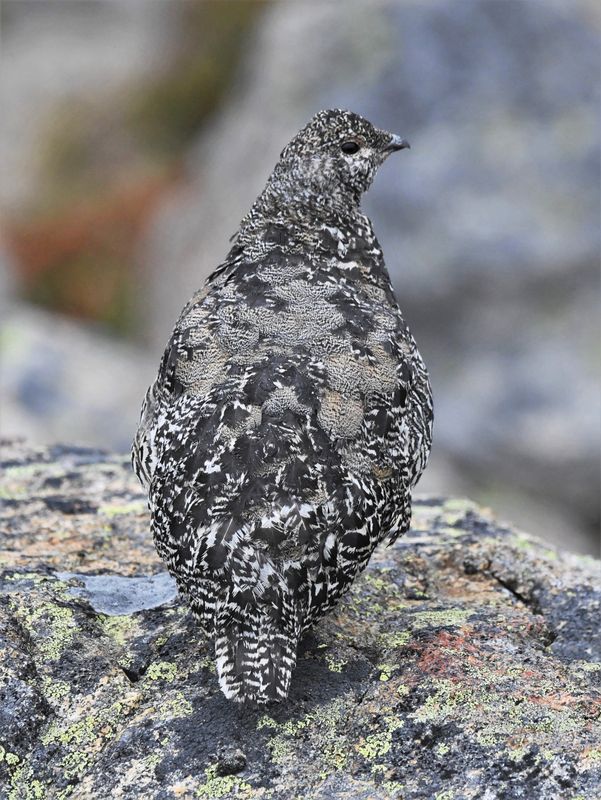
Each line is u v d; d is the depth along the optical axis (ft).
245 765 24.03
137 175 146.51
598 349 90.79
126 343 128.16
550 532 88.12
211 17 156.15
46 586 30.35
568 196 95.40
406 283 94.12
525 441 88.69
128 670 27.30
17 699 25.96
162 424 26.20
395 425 26.48
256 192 116.06
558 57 104.99
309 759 24.16
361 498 24.62
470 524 36.58
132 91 155.74
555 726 24.17
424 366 29.27
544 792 22.62
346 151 32.17
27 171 152.87
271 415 24.82
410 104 105.91
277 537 23.48
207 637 28.07
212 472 24.16
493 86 104.47
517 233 93.09
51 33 169.27
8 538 34.12
